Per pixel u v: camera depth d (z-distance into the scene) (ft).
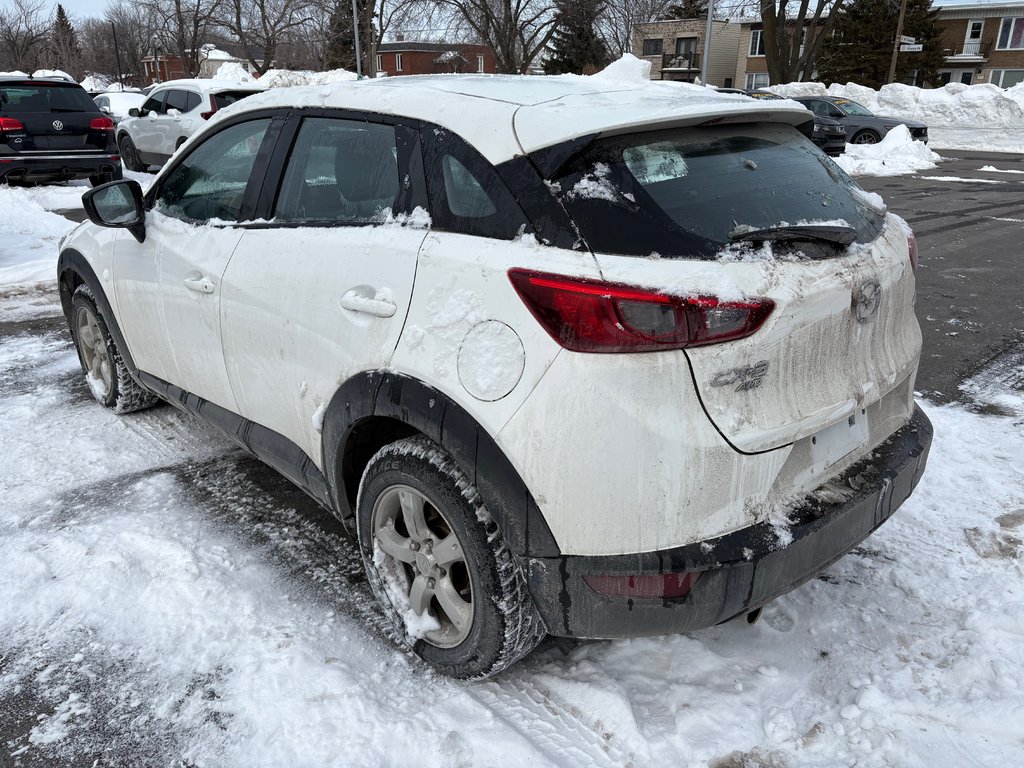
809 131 9.25
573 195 6.60
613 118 6.94
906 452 8.03
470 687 7.91
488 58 157.48
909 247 8.43
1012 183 52.11
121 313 12.65
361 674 8.07
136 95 79.61
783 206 7.30
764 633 8.56
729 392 6.28
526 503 6.53
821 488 7.22
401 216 7.79
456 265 6.99
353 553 10.25
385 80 9.27
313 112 9.20
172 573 9.62
